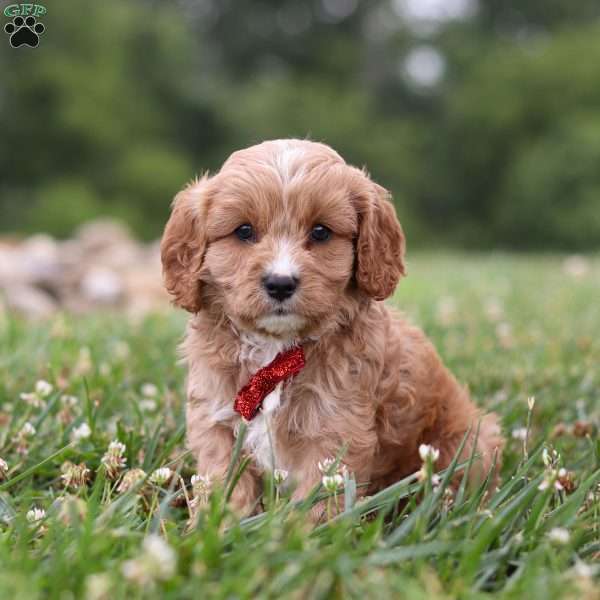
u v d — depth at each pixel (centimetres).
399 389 585
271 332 532
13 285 1588
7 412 713
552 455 591
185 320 1204
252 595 397
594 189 5219
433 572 419
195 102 5825
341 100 5966
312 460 541
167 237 579
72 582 392
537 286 1719
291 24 6431
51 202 5122
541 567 423
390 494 489
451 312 1205
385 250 573
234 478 511
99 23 5725
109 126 5494
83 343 955
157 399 754
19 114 5381
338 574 400
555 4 6488
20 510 496
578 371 883
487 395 818
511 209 5419
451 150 5825
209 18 6556
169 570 380
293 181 539
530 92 5716
